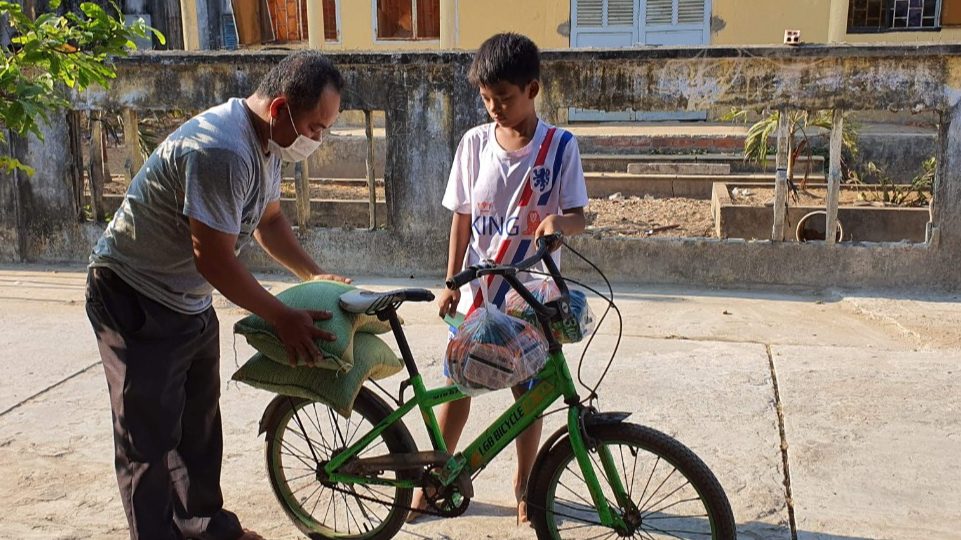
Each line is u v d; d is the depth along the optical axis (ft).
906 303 19.03
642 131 36.76
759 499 11.30
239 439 13.34
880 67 18.94
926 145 33.22
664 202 31.07
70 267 23.03
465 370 8.77
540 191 10.04
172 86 21.72
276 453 10.83
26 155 22.72
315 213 28.04
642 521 10.14
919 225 24.71
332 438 13.39
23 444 13.15
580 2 41.93
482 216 10.32
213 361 9.83
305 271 10.42
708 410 13.98
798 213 25.09
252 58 21.13
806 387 14.80
